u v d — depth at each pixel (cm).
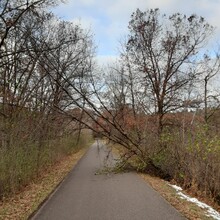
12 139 1399
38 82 1933
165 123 2283
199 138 1356
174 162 1609
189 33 2681
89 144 6003
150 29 2708
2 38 1436
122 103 2264
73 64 2447
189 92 2505
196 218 868
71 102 2352
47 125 2005
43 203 1078
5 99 1642
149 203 1059
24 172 1402
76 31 2367
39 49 1722
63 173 1883
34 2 1395
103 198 1154
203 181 1277
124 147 2002
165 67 2638
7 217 890
